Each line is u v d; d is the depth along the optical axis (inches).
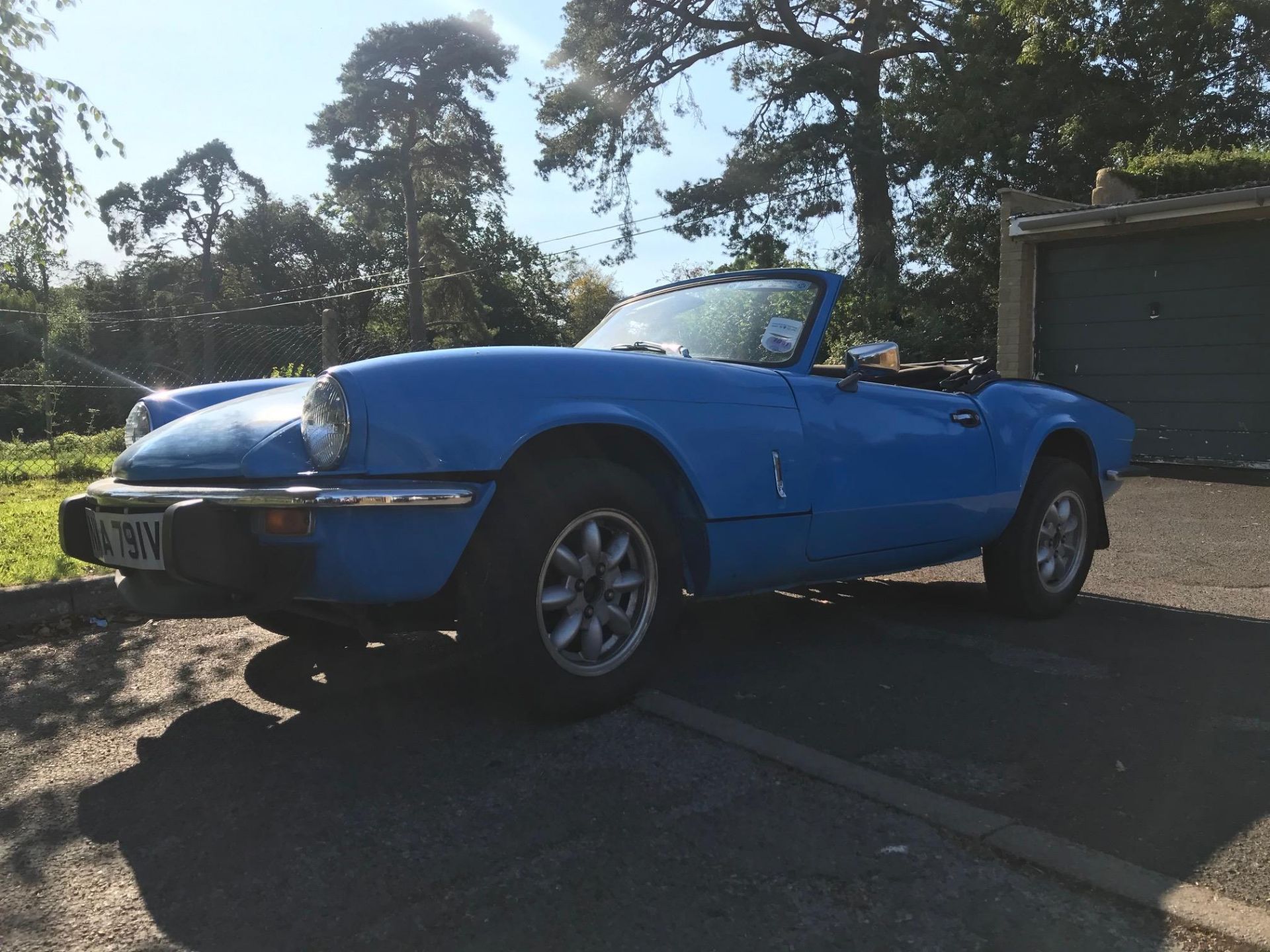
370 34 1429.6
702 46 1093.8
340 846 83.7
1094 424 178.7
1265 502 308.0
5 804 93.8
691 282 162.1
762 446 122.4
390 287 1622.8
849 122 912.3
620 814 88.9
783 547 126.6
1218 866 79.4
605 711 113.3
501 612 101.0
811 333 137.9
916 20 938.1
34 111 248.7
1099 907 73.7
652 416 112.1
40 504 307.0
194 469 102.1
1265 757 102.8
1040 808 90.3
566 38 1080.2
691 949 68.6
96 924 72.9
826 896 75.4
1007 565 161.8
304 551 93.7
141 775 100.0
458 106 1456.7
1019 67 800.9
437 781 96.6
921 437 143.4
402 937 70.2
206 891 77.1
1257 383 394.9
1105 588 192.7
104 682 132.0
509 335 2107.5
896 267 876.6
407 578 96.3
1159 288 420.2
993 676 130.8
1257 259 392.5
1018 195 458.3
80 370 538.3
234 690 127.2
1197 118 779.4
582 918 72.4
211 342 395.9
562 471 106.3
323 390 97.0
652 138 1112.2
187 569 91.3
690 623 160.9
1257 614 170.4
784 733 109.2
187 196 2201.0
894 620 163.3
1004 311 460.1
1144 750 104.5
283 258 2219.5
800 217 944.3
